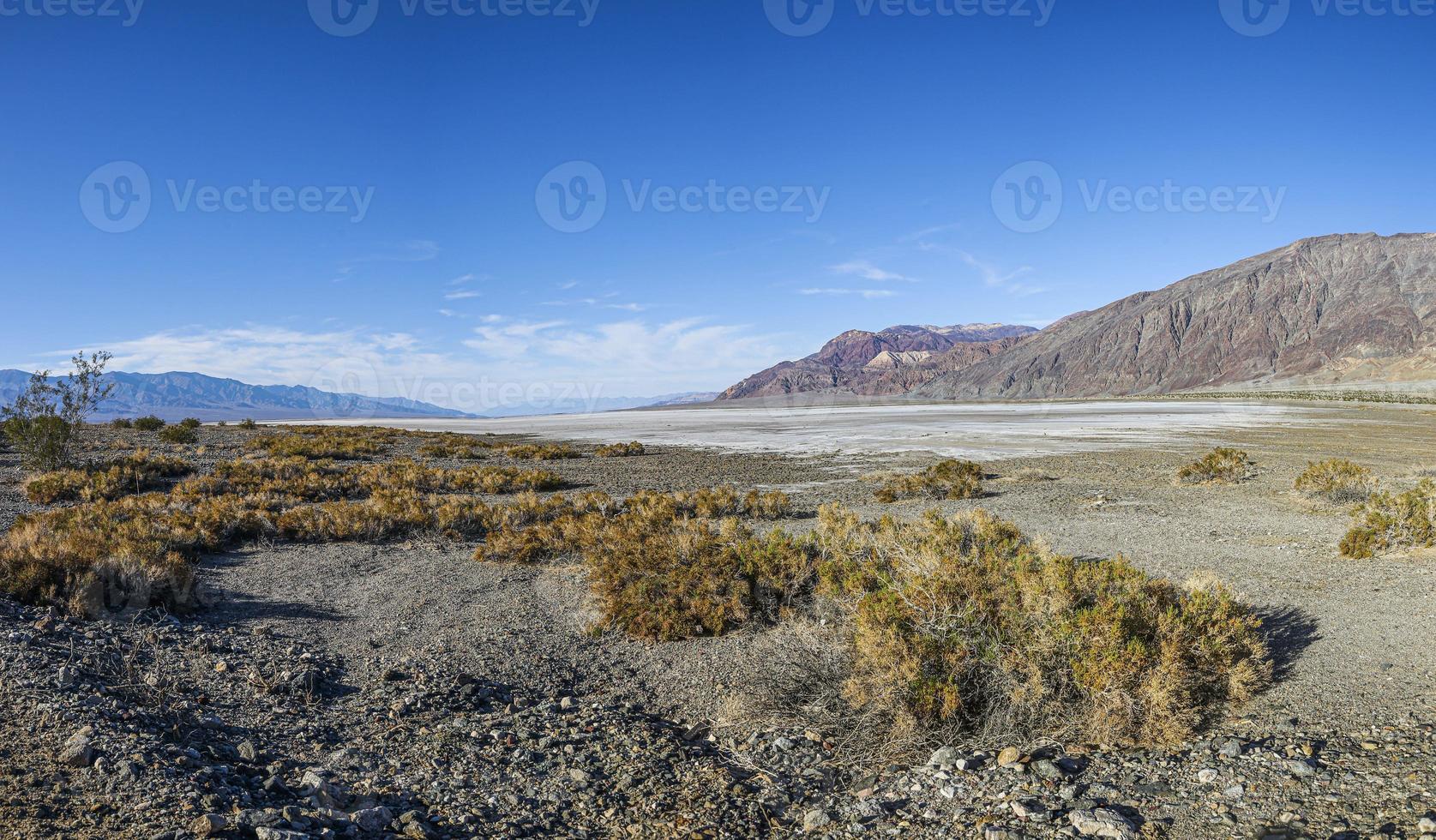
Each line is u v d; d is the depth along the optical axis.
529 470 25.34
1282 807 3.93
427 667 7.23
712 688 6.80
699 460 29.61
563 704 6.45
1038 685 5.18
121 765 4.21
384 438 41.28
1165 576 9.27
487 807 4.52
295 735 5.48
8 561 8.38
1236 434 37.62
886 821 4.24
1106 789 4.32
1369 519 10.37
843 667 6.07
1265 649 6.18
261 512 14.73
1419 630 6.77
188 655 7.00
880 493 17.69
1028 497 17.03
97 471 20.17
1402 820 3.66
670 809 4.55
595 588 9.47
